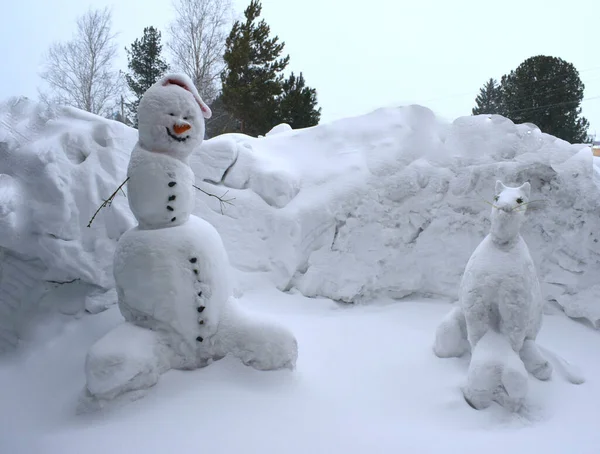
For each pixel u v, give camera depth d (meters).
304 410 3.86
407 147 7.04
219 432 3.51
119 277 4.18
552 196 6.46
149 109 4.18
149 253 4.09
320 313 6.04
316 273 6.36
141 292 4.09
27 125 5.93
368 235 6.57
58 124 6.06
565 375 4.64
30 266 5.46
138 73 24.75
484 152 6.82
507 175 6.45
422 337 5.45
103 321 5.14
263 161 7.07
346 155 7.17
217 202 6.70
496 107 27.20
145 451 3.31
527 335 4.61
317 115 22.20
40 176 5.31
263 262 6.44
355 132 7.48
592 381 4.64
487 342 4.36
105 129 6.02
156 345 4.10
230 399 3.89
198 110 4.36
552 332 5.74
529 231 6.45
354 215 6.59
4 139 5.50
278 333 4.26
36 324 5.24
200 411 3.73
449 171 6.76
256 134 21.61
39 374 4.61
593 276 6.13
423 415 4.03
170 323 4.12
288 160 7.40
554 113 24.03
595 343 5.52
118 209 5.61
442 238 6.57
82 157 5.89
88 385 3.78
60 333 5.11
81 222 5.50
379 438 3.57
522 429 3.81
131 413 3.73
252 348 4.24
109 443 3.39
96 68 22.95
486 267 4.46
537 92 24.31
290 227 6.43
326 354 4.98
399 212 6.68
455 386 4.38
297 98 21.52
